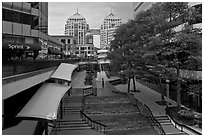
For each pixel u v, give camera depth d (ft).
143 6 138.62
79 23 424.05
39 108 41.96
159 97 96.94
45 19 135.95
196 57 60.70
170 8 67.92
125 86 137.08
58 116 63.41
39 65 57.88
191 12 66.74
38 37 100.42
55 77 70.33
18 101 63.10
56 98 47.96
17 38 85.35
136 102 76.59
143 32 82.69
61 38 310.86
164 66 67.21
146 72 84.79
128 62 91.35
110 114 68.44
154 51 69.31
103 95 93.45
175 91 89.15
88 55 369.91
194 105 74.28
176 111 64.49
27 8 89.20
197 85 66.23
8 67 37.09
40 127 48.65
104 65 232.12
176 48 63.31
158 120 62.69
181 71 82.89
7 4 79.25
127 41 94.58
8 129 46.83
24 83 43.32
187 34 61.52
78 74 195.62
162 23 67.10
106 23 388.57
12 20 82.64
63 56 196.13
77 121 59.52
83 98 82.69
